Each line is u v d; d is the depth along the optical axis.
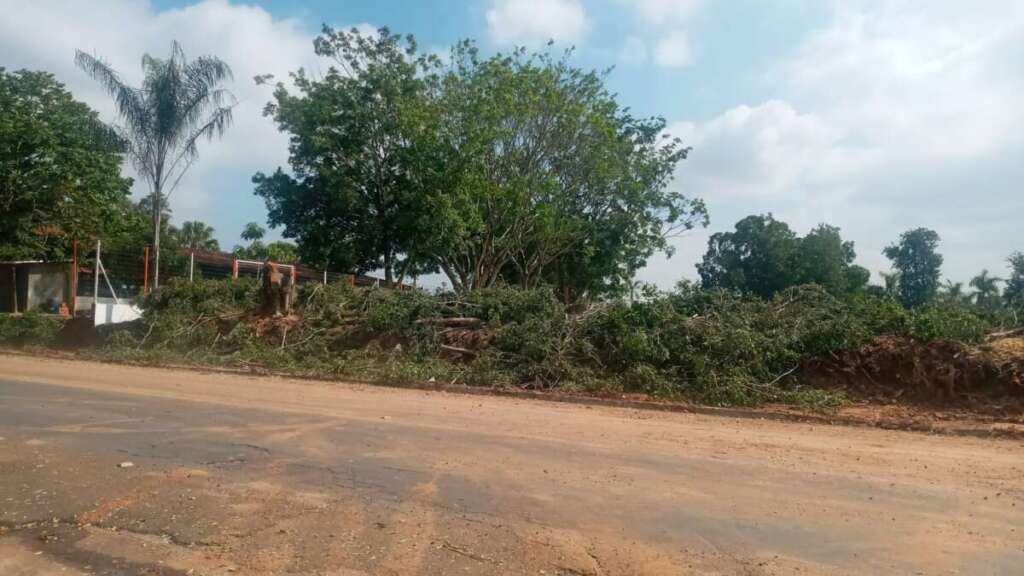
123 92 25.41
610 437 9.33
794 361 14.48
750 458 8.20
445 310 18.77
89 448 8.09
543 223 28.50
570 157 29.86
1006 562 5.09
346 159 29.30
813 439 9.59
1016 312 15.52
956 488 6.99
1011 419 11.57
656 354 14.98
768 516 6.04
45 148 31.09
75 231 31.66
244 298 21.86
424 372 15.68
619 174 30.17
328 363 17.58
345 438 8.84
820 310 15.40
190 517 5.86
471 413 11.20
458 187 27.67
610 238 31.86
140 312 23.00
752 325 15.46
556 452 8.27
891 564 5.05
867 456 8.44
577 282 33.47
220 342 19.75
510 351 16.64
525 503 6.28
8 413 10.15
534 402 13.21
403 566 4.93
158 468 7.29
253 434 9.01
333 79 29.47
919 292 37.09
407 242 29.84
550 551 5.21
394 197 29.34
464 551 5.20
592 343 16.11
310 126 28.69
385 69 29.20
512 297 18.56
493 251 30.84
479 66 29.19
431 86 29.70
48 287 27.78
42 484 6.70
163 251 27.53
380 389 14.41
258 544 5.31
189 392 12.75
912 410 12.45
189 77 25.67
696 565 5.00
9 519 5.81
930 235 37.56
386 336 18.52
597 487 6.81
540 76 28.59
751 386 13.65
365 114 28.78
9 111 30.83
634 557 5.12
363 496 6.44
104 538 5.43
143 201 43.53
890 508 6.30
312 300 20.81
